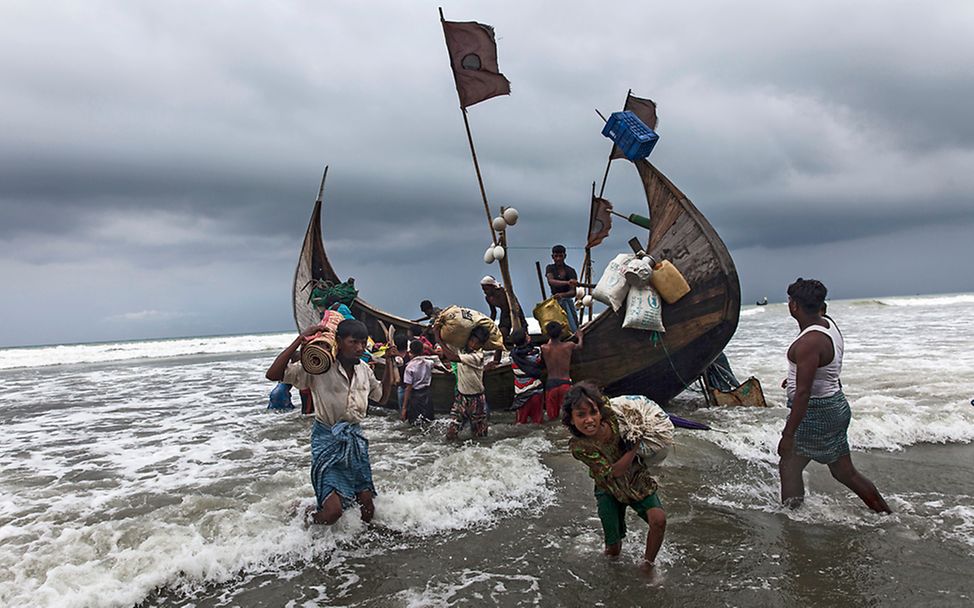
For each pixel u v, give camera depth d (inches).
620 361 324.2
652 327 306.8
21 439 331.9
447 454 265.9
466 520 182.1
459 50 384.5
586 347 328.2
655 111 412.8
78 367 918.4
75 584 140.9
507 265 380.8
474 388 297.7
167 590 142.9
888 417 273.1
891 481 202.4
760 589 132.1
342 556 159.6
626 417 139.9
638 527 170.4
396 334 420.2
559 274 407.5
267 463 264.8
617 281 311.1
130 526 180.4
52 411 437.1
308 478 235.3
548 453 259.8
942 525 164.9
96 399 500.7
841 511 177.2
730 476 215.3
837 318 1264.8
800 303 169.2
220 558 153.6
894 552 148.6
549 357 315.3
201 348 1326.3
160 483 235.8
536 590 136.7
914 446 247.4
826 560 145.3
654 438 138.4
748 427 282.2
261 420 374.0
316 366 169.8
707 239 303.6
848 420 168.2
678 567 144.6
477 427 300.0
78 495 222.1
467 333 316.8
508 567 149.3
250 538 166.4
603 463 141.0
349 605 133.6
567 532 170.9
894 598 126.6
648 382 325.7
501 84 386.3
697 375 321.1
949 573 137.0
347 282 426.3
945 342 643.5
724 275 297.7
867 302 2375.7
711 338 306.8
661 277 306.5
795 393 164.9
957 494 189.5
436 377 355.9
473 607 130.1
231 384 594.6
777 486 203.9
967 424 269.9
